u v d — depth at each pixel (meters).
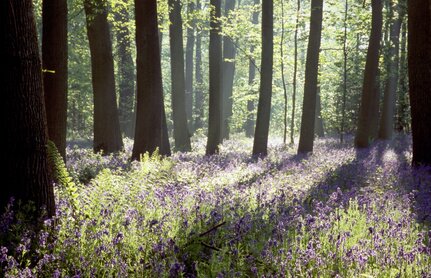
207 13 26.95
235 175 14.54
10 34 7.25
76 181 12.30
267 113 24.45
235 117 44.88
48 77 13.45
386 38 34.94
